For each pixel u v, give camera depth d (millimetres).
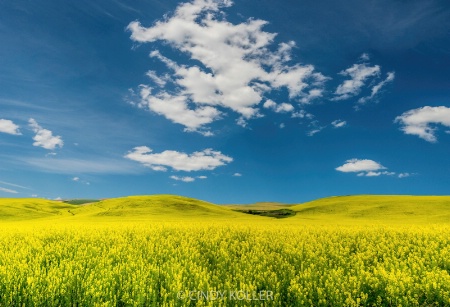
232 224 32812
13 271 11812
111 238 20359
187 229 25766
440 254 14961
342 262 14492
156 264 14039
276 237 21656
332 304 10023
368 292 10898
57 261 14102
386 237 21438
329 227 28359
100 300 9367
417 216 52281
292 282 11078
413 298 9984
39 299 9438
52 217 66188
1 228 28281
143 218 54000
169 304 9211
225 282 11172
